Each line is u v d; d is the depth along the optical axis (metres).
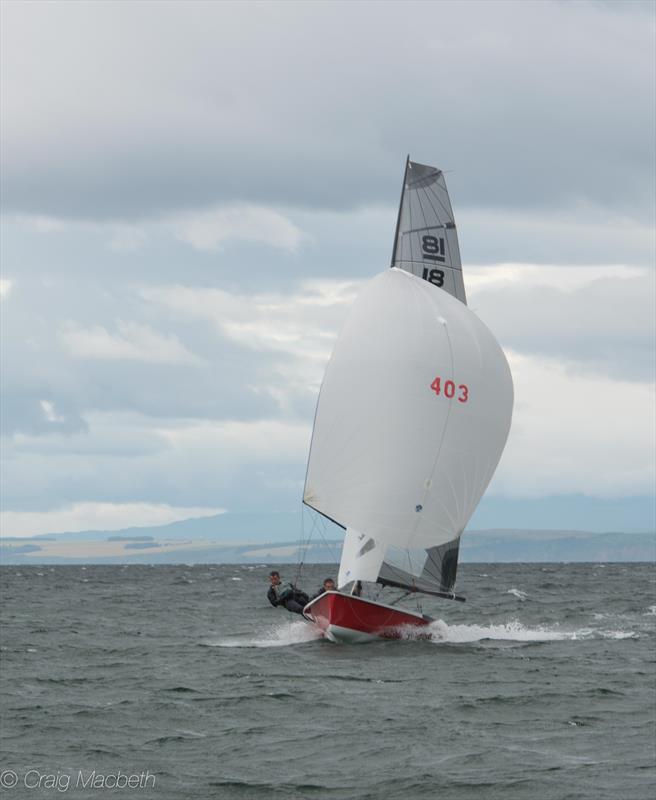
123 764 46.47
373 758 47.03
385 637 84.44
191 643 92.69
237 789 42.41
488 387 85.75
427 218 92.50
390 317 82.81
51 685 68.19
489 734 51.59
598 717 55.41
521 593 181.00
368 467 81.62
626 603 148.50
